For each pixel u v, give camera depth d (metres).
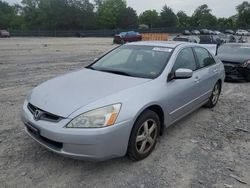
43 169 3.63
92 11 91.12
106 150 3.31
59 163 3.77
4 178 3.43
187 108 4.92
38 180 3.41
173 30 71.12
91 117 3.26
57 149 3.38
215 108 6.43
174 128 5.14
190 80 4.84
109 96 3.51
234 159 4.09
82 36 60.81
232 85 9.45
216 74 6.07
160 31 69.94
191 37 21.48
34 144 4.25
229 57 10.32
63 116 3.29
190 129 5.12
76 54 19.41
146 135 3.87
